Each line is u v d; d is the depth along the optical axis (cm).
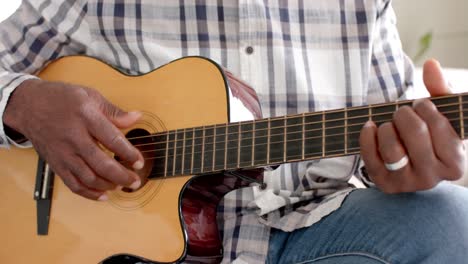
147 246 98
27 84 105
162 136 99
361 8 111
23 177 111
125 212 100
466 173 133
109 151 103
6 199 112
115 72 110
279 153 86
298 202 107
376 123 77
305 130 83
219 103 96
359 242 89
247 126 89
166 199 97
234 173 92
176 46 114
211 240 101
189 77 100
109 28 117
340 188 110
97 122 96
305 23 111
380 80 113
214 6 112
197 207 99
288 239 102
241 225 107
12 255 110
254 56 110
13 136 110
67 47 123
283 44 110
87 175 96
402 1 235
